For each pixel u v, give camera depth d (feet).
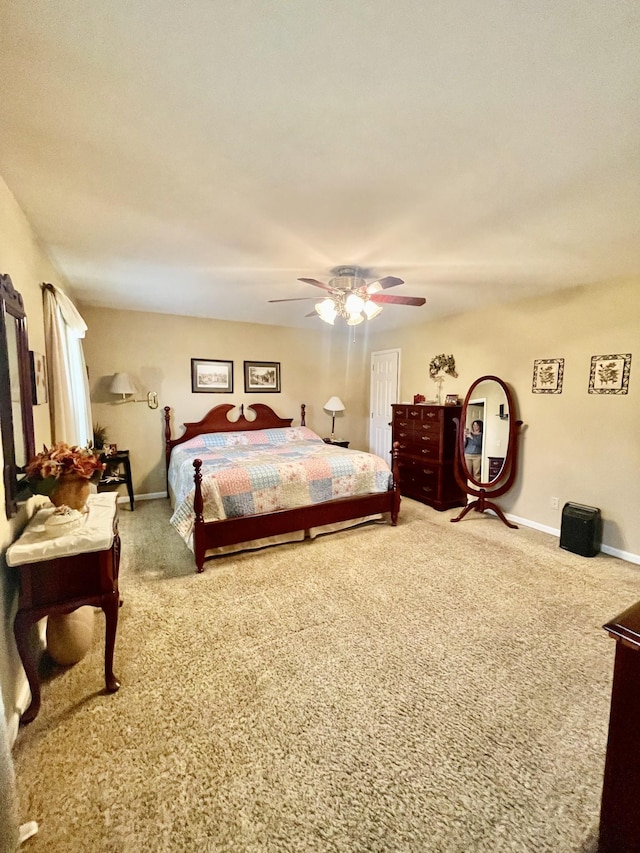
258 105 4.18
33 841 3.82
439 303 13.66
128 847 3.78
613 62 3.56
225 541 10.08
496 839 3.89
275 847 3.80
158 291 12.30
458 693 5.78
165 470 16.34
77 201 6.37
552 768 4.64
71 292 12.42
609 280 10.68
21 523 6.05
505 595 8.54
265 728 5.15
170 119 4.41
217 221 7.13
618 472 10.73
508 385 13.39
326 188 5.95
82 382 11.59
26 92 3.95
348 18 3.16
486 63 3.60
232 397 17.52
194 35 3.31
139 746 4.86
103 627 7.34
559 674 6.19
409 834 3.92
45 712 5.35
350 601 8.25
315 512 11.50
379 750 4.85
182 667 6.26
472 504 13.73
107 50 3.46
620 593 8.68
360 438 21.09
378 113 4.30
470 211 6.68
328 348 19.80
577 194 6.06
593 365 11.14
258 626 7.36
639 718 3.20
